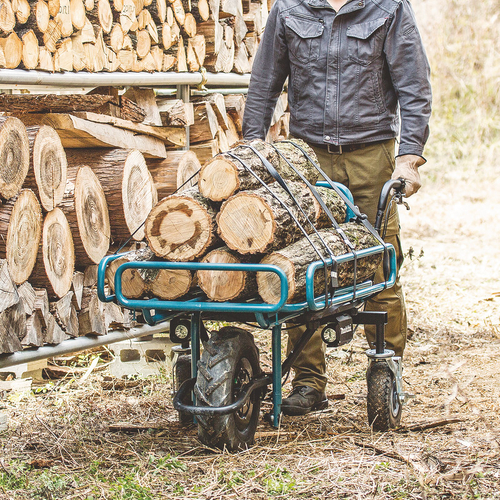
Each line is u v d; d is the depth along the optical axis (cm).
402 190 667
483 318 1123
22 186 689
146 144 875
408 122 698
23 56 711
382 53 706
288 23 725
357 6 698
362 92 706
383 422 622
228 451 565
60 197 717
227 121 1077
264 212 520
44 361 827
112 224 812
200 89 1030
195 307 530
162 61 948
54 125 746
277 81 756
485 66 2683
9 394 747
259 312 518
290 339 702
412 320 1110
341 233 588
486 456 558
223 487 503
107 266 573
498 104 2656
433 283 1361
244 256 538
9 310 667
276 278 517
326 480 516
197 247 536
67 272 735
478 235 1830
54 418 676
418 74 694
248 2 1195
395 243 720
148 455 568
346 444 593
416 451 569
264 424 654
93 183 775
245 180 546
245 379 581
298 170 615
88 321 771
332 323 586
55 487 504
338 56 707
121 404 721
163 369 843
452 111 2669
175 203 539
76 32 790
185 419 638
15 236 659
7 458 571
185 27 986
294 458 559
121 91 1004
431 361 903
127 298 557
